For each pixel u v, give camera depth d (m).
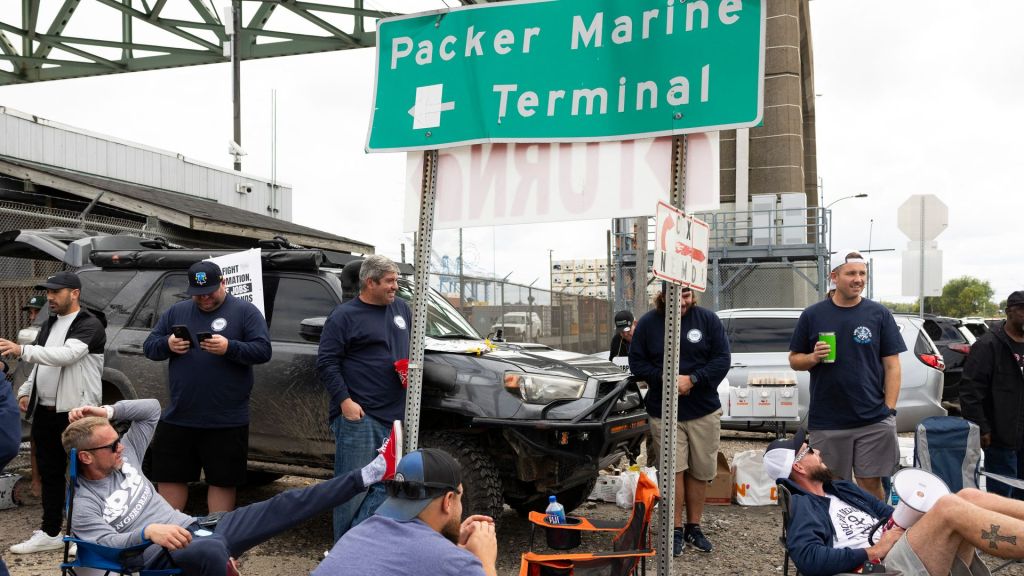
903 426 10.50
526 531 6.51
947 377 14.00
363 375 5.07
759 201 22.06
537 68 4.28
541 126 4.25
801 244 20.72
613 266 22.72
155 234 12.09
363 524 2.68
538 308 17.03
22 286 11.70
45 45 22.17
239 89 22.27
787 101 25.27
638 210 4.08
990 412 6.41
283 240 7.11
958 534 3.54
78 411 4.02
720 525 6.86
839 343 5.38
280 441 6.18
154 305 6.84
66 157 14.99
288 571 5.39
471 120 4.39
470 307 13.43
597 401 5.58
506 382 5.55
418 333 4.46
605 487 7.47
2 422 3.88
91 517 3.84
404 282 6.97
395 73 4.60
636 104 4.08
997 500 3.80
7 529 6.32
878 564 3.74
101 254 7.20
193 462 5.34
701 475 6.01
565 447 5.46
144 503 4.01
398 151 4.54
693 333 5.89
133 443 4.27
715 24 3.97
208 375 5.24
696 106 3.97
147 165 16.83
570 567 3.79
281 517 3.72
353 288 6.11
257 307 5.81
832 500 4.20
